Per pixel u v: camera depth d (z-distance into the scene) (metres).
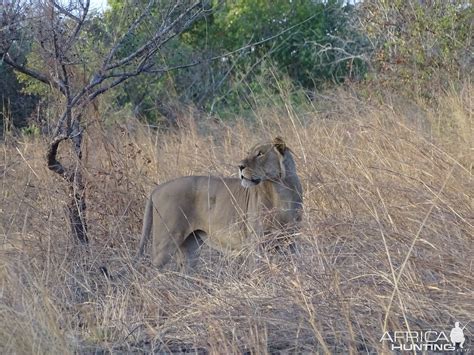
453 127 15.32
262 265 10.38
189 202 11.98
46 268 10.48
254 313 8.85
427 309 8.69
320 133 15.27
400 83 19.14
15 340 7.99
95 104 14.61
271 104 19.70
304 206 11.69
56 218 12.47
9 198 12.93
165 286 10.30
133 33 13.89
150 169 14.81
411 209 10.65
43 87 18.02
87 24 13.25
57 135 12.52
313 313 8.34
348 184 11.79
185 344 8.93
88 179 12.76
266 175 11.23
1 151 15.45
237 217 11.62
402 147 13.05
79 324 9.77
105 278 10.70
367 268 9.41
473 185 11.27
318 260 9.72
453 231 10.09
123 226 12.66
